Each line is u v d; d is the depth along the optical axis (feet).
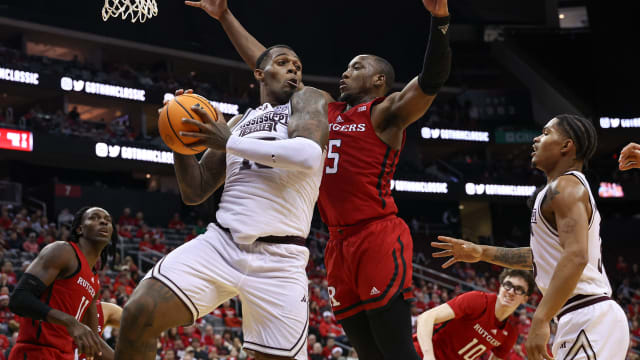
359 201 10.87
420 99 10.36
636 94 98.68
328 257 11.41
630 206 103.40
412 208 101.81
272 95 10.03
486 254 12.50
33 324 13.79
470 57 116.47
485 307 14.73
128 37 91.35
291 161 8.54
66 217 68.54
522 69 112.06
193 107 8.79
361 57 11.80
